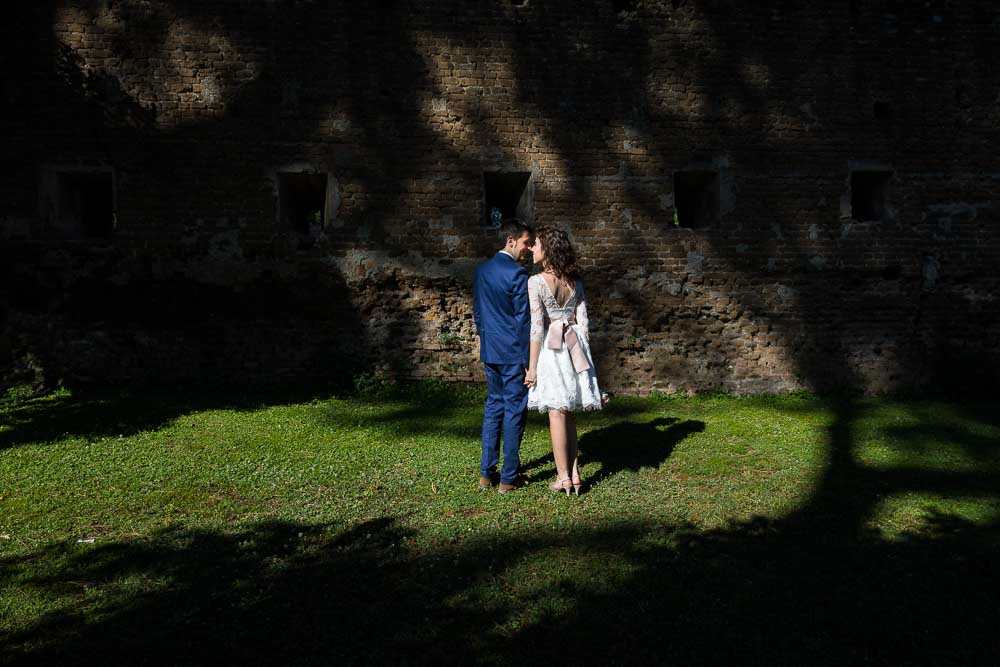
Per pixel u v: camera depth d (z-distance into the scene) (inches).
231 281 321.4
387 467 195.3
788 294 353.1
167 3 315.0
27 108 309.7
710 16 348.8
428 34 330.6
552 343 171.6
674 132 346.6
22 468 186.9
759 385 352.2
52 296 312.7
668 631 102.9
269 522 148.9
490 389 179.9
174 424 246.7
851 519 157.5
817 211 354.6
